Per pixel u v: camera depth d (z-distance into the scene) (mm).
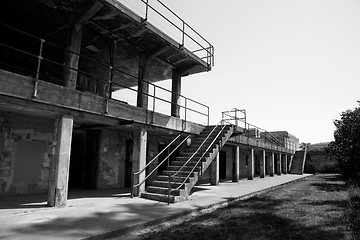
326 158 32062
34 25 9562
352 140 14844
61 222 5605
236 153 17484
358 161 14984
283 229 5672
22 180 9297
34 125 9789
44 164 10023
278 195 11281
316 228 5758
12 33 10320
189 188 9305
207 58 13719
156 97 10570
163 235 5180
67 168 7375
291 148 33906
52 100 6891
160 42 10555
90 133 12367
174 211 7082
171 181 9883
